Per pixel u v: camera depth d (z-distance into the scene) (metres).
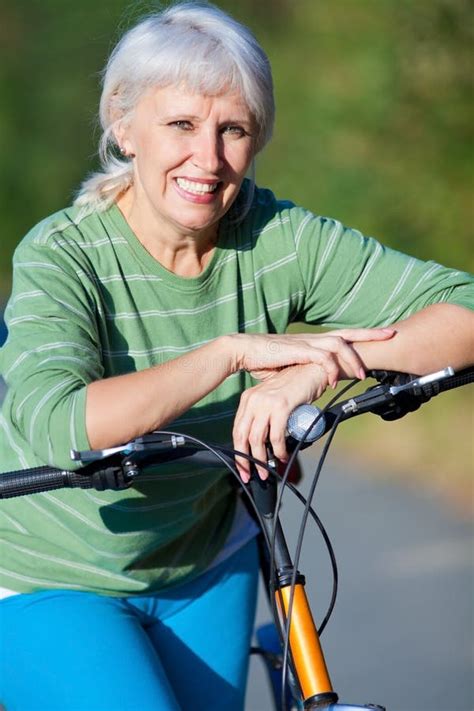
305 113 20.00
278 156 20.28
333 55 18.98
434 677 7.98
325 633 8.85
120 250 4.48
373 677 8.03
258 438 4.09
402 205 17.78
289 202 4.89
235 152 4.34
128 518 4.54
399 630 8.83
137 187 4.48
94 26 36.09
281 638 3.97
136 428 3.88
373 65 17.69
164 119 4.26
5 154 37.41
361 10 18.23
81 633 4.37
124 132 4.52
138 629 4.50
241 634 5.02
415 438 15.01
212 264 4.59
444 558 10.49
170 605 4.89
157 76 4.23
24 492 3.88
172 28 4.25
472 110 17.33
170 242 4.48
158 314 4.52
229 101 4.25
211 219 4.39
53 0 37.03
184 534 4.79
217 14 4.30
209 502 4.80
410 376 4.25
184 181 4.32
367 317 4.77
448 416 15.16
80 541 4.54
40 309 4.20
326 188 18.78
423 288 4.66
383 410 4.22
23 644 4.39
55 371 3.97
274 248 4.72
